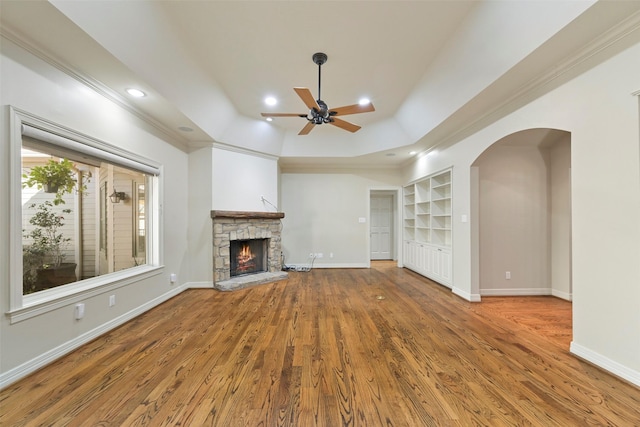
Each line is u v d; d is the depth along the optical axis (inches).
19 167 77.7
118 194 131.1
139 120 133.5
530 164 169.0
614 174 79.0
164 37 100.0
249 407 67.2
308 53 118.6
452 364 87.3
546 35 81.4
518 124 117.0
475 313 135.8
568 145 159.6
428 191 230.7
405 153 225.1
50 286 97.4
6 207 74.9
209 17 97.0
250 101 165.2
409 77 137.3
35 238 92.5
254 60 123.6
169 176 161.5
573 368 84.4
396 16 96.8
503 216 169.2
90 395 71.4
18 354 78.0
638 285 73.9
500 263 169.0
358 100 163.3
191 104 137.9
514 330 114.7
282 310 139.9
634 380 74.5
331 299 159.8
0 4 66.5
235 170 199.8
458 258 167.6
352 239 270.8
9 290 75.4
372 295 168.7
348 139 225.3
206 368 84.6
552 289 167.8
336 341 103.9
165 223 157.6
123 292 122.0
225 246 189.6
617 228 78.5
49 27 74.8
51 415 64.1
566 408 66.7
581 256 89.0
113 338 106.0
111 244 126.6
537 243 169.2
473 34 99.8
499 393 72.6
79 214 109.6
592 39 81.4
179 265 172.2
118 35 84.9
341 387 75.2
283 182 269.3
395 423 62.0
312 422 62.3
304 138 224.5
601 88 82.3
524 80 105.9
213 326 118.6
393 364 87.3
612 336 80.1
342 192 271.6
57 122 89.3
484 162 168.9
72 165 105.9
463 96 125.7
